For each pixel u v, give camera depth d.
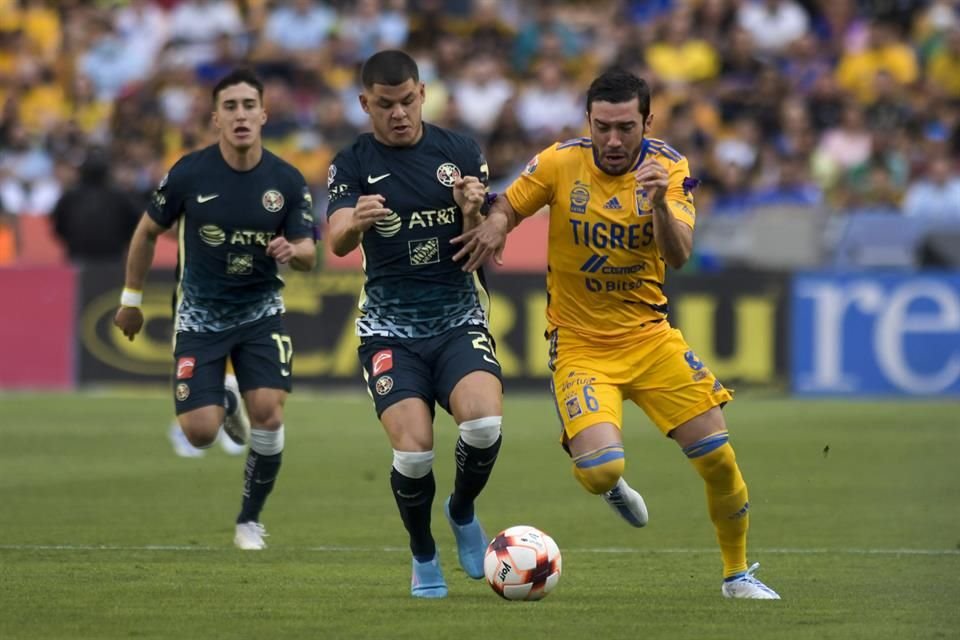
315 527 31.33
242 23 82.25
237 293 29.33
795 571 26.19
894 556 27.86
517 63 77.88
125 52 81.38
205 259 29.20
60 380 58.28
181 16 82.06
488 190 24.19
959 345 56.97
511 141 67.50
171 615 21.55
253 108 28.92
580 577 25.56
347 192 23.56
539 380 57.34
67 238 59.16
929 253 59.66
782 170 66.38
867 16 81.69
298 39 79.81
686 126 68.44
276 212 29.17
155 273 57.78
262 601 22.77
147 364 57.84
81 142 73.50
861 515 32.91
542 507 34.31
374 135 23.94
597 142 22.61
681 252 22.41
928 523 31.88
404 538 29.98
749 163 70.69
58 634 20.20
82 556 27.30
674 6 82.50
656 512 33.69
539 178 23.58
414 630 20.48
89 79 79.06
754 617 21.64
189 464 41.00
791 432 47.41
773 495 35.84
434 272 23.73
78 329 58.09
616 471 22.64
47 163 74.31
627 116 22.25
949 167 67.56
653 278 23.59
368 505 34.34
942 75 77.00
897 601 23.14
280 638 19.97
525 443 45.50
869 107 73.44
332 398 56.84
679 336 23.59
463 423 22.78
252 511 29.05
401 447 22.70
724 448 23.00
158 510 33.44
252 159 29.12
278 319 29.69
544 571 22.64
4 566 26.06
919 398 56.97
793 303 57.25
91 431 47.47
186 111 75.75
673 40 77.56
